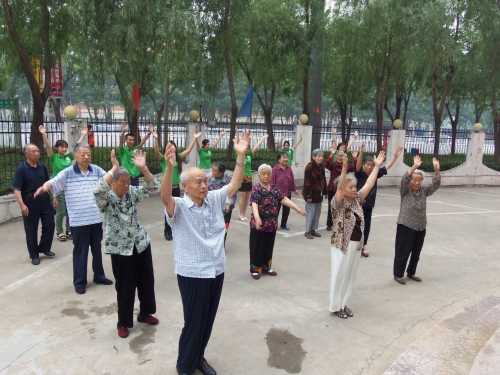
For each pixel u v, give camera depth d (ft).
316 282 18.52
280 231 27.17
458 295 17.69
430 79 61.11
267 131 53.31
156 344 13.02
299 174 43.96
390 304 16.58
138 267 13.52
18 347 12.66
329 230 27.55
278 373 11.76
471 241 26.04
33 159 19.49
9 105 43.75
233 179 11.44
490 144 66.64
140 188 13.39
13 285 17.26
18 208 27.81
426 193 18.67
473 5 49.62
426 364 12.14
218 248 10.94
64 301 15.88
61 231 23.80
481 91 61.93
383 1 42.24
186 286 10.75
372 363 12.44
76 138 33.47
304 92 51.67
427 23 43.04
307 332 14.11
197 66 39.06
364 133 53.83
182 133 40.32
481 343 13.23
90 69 34.99
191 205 10.71
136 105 37.06
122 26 32.65
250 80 51.78
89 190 16.65
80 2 31.58
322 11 46.91
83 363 11.94
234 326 14.33
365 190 15.11
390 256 22.61
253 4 43.86
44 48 39.70
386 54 49.73
